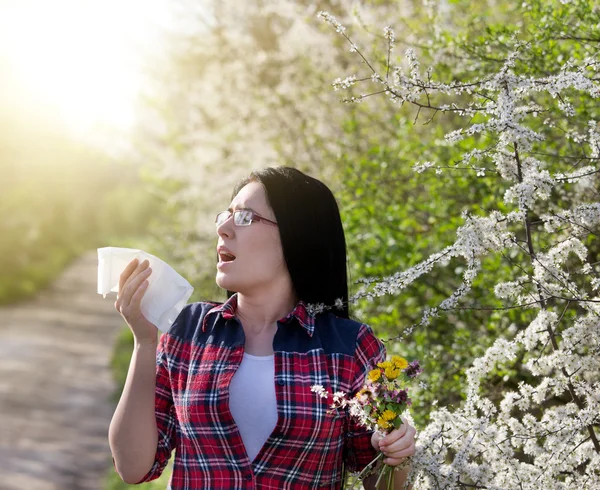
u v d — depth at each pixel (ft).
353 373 6.39
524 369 10.06
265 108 21.25
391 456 6.15
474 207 11.70
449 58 12.05
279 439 6.05
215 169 25.02
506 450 7.06
